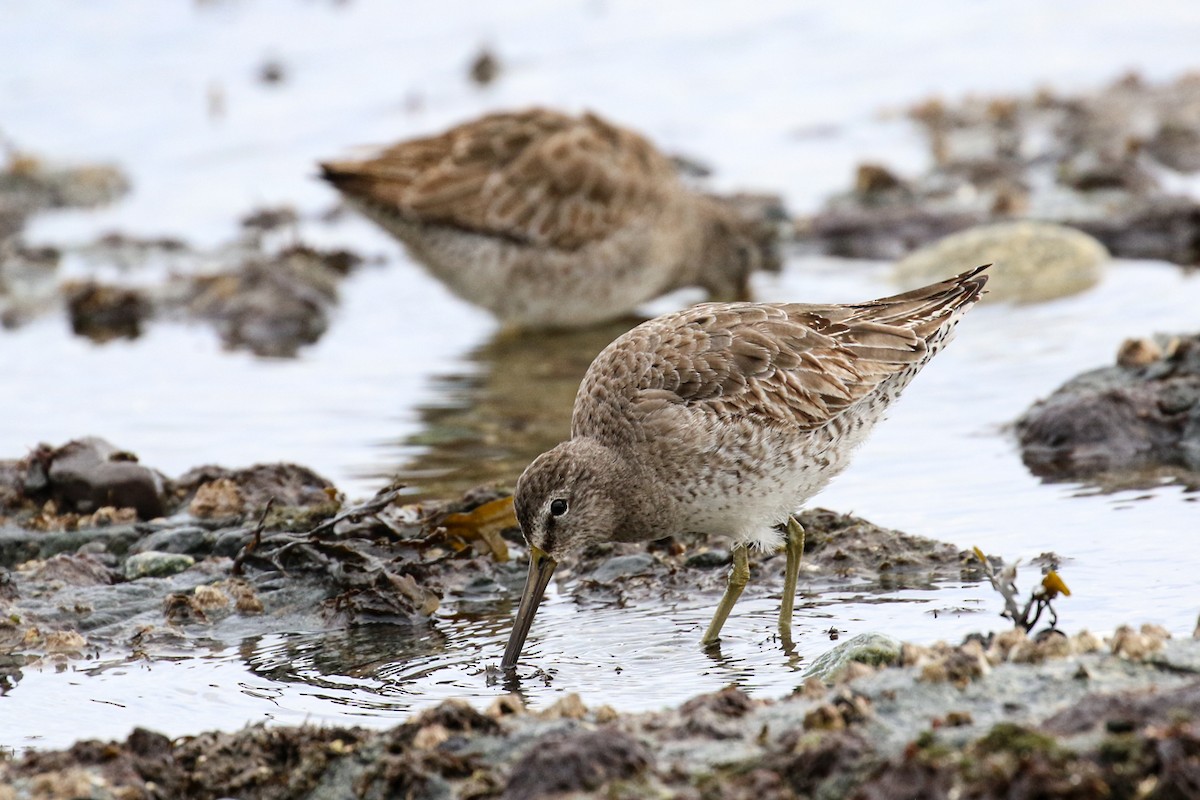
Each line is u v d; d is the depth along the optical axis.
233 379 16.80
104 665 10.04
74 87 27.14
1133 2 29.34
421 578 11.20
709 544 11.78
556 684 9.45
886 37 28.50
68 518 12.19
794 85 26.70
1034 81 26.05
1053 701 7.55
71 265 21.28
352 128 25.09
